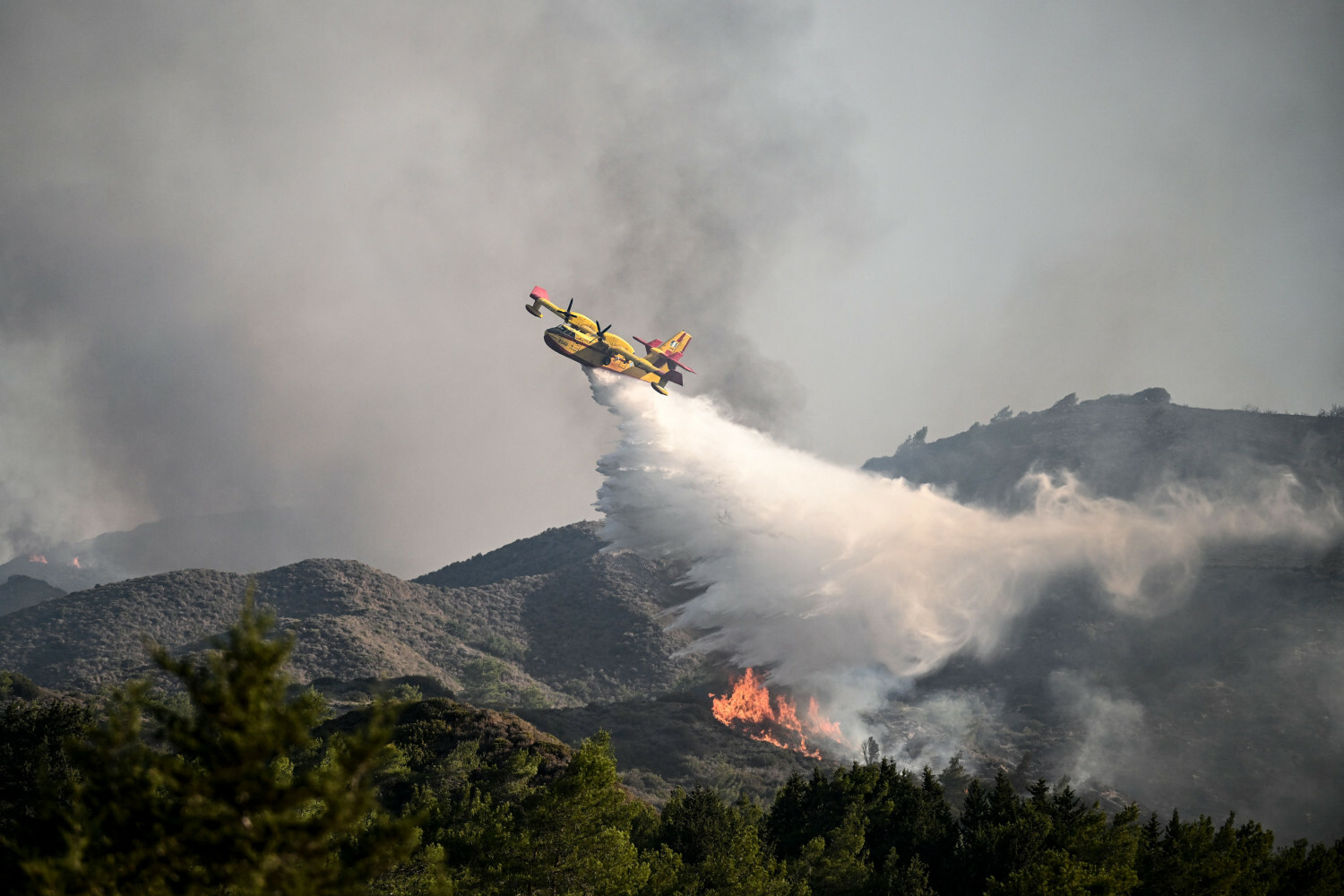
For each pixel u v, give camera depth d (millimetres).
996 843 45219
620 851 32594
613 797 33656
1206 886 40156
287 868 13242
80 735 44562
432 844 35781
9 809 39156
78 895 13062
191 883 13695
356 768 13500
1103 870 37188
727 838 46250
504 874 31547
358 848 33188
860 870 44719
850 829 46312
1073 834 44844
